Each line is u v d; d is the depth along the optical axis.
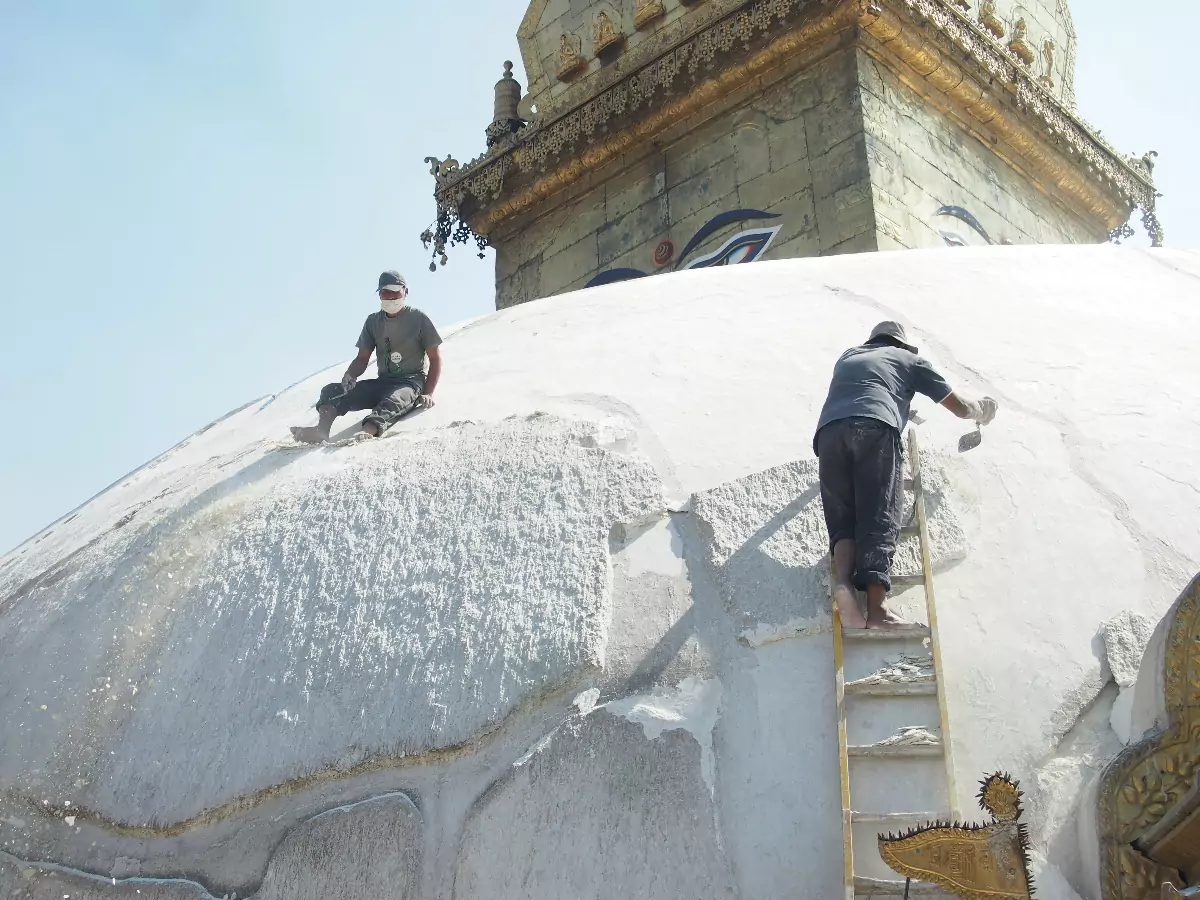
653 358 6.60
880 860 4.30
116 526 6.76
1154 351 6.12
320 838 4.95
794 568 5.07
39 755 5.66
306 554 5.83
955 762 4.50
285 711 5.26
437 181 15.00
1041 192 14.23
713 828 4.50
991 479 5.35
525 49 15.07
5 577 7.04
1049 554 5.05
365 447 6.55
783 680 4.78
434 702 5.03
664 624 5.04
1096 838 4.14
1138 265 7.24
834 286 7.07
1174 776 4.07
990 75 13.09
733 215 12.73
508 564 5.41
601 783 4.68
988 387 5.91
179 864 5.16
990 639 4.80
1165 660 4.20
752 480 5.47
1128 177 14.73
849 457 5.01
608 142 13.80
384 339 7.04
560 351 7.02
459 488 5.87
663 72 13.18
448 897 4.65
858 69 12.34
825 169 12.23
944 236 12.52
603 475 5.68
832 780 4.51
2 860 5.47
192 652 5.67
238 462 6.84
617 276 13.49
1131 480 5.31
